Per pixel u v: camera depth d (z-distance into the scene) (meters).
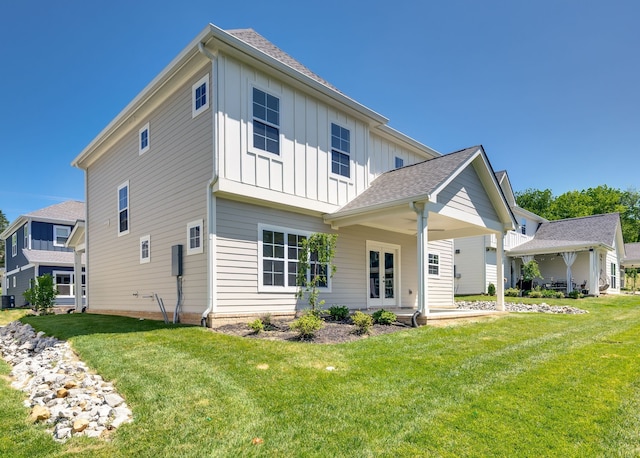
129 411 3.92
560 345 6.75
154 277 10.09
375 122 11.80
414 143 13.56
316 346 6.17
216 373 4.91
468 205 10.29
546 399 4.18
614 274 25.89
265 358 5.50
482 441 3.30
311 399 4.14
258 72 8.96
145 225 10.69
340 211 10.02
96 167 14.05
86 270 14.30
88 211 14.40
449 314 9.14
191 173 8.86
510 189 23.66
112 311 12.26
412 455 3.09
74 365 5.49
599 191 44.19
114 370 5.09
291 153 9.48
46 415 3.81
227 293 8.16
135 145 11.46
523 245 24.08
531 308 14.50
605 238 22.08
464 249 23.22
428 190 8.59
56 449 3.22
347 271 10.97
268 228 9.09
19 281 22.94
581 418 3.73
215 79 8.16
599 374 5.04
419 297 8.58
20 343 8.34
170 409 3.91
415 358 5.70
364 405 4.00
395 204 8.86
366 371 5.04
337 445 3.24
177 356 5.65
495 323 9.09
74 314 13.14
